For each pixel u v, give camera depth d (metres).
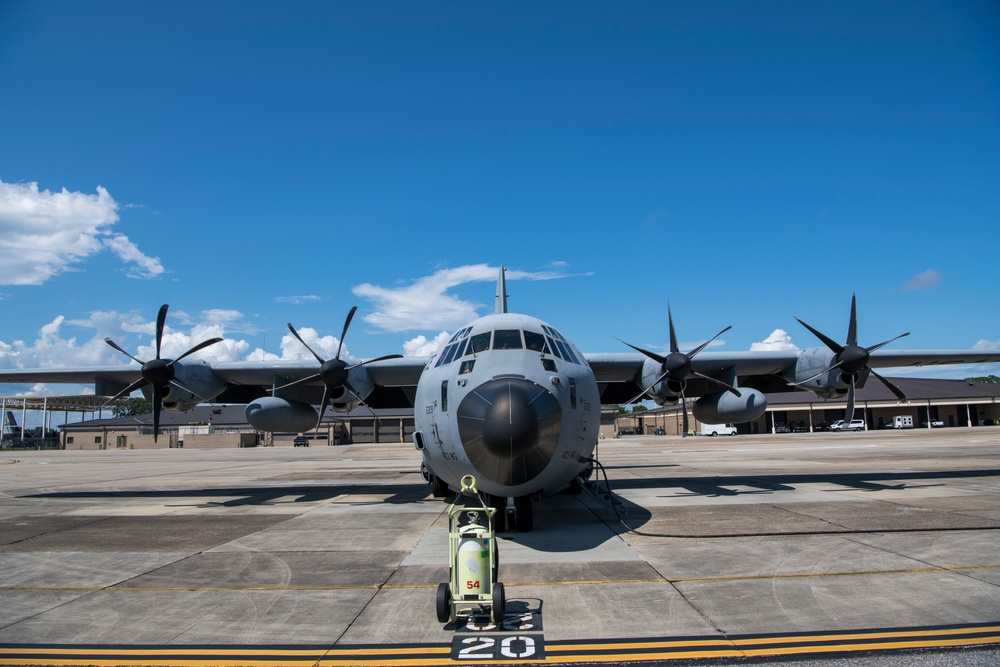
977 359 17.70
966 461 24.02
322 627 5.86
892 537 9.32
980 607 6.07
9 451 79.50
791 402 78.12
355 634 5.67
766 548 8.74
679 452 37.34
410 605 6.49
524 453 8.71
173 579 7.68
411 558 8.66
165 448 81.88
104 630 5.88
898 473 19.34
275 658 5.15
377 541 9.92
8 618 6.24
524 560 8.31
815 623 5.71
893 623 5.68
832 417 79.38
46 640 5.62
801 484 16.66
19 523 12.29
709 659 4.95
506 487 9.09
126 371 17.19
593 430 10.91
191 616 6.23
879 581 7.00
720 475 20.03
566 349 11.05
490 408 8.87
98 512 13.80
